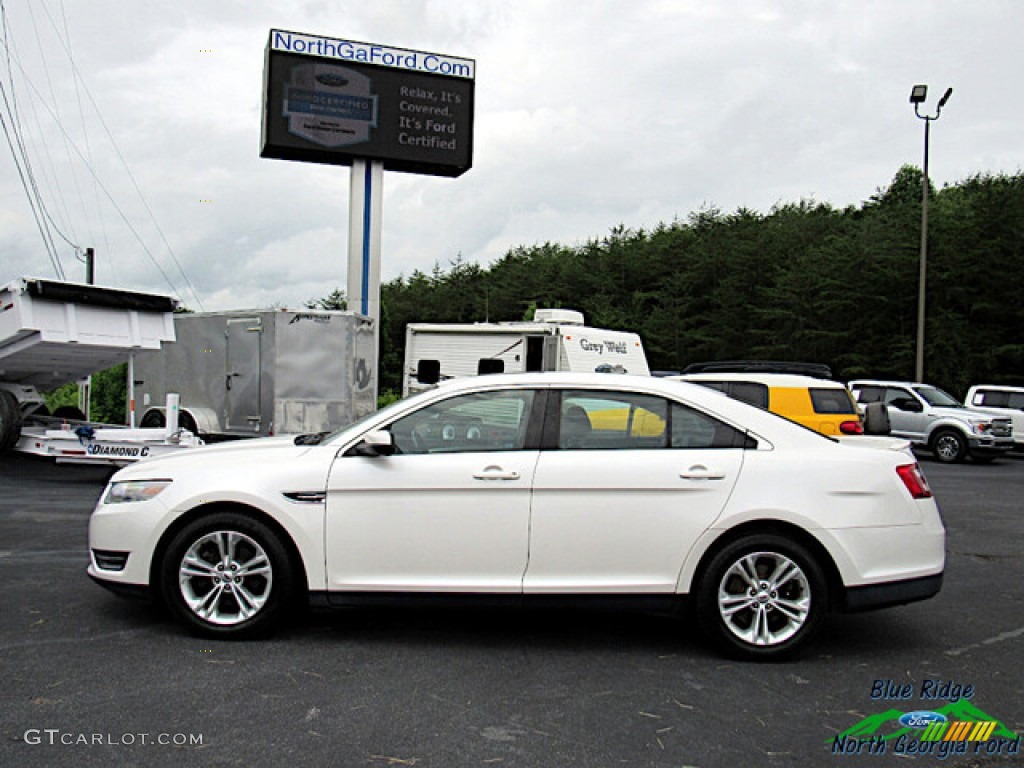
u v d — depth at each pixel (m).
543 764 3.62
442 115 21.14
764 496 4.97
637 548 4.98
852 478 5.03
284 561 5.08
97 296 11.33
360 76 20.55
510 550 5.00
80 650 4.96
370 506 5.05
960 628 5.80
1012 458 21.66
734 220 52.44
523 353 16.50
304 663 4.81
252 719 4.03
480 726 4.00
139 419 15.96
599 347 16.78
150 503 5.17
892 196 59.00
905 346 34.94
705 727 4.05
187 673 4.62
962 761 3.78
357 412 15.17
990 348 33.06
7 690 4.35
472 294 59.94
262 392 14.34
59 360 12.09
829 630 5.70
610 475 4.99
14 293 10.81
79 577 6.62
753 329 42.50
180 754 3.66
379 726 3.97
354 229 20.86
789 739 3.95
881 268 35.59
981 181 37.81
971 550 8.75
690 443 5.13
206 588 5.20
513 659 4.96
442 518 5.01
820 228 46.94
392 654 5.00
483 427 5.20
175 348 15.41
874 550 4.97
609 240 59.00
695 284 48.59
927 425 20.52
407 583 5.02
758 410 5.25
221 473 5.17
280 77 20.02
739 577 5.00
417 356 17.22
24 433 11.46
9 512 9.44
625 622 5.76
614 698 4.39
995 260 33.16
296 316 14.34
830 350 38.28
